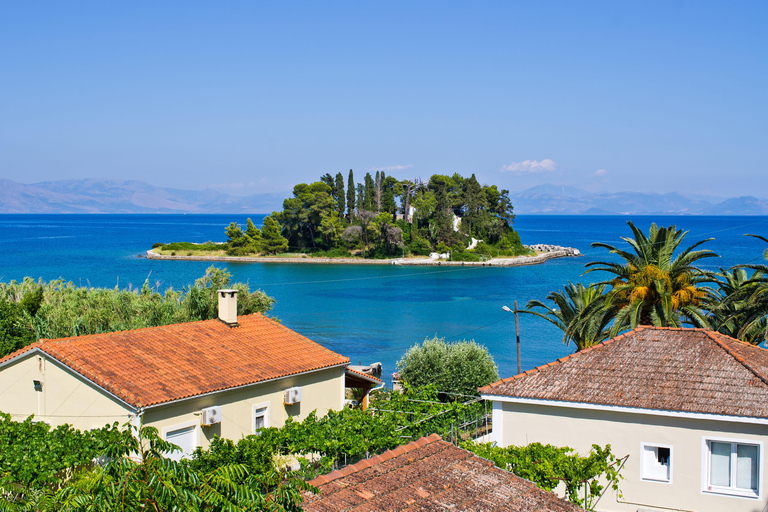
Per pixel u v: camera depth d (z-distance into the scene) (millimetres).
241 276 140750
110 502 7980
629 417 18688
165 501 8188
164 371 22391
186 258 175625
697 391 18375
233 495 8805
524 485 13812
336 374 28141
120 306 36906
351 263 174625
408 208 196500
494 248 187625
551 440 19594
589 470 16422
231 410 23156
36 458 16625
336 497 12203
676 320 30281
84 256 175750
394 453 14727
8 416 19750
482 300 105125
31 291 38094
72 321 33750
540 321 84750
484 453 16312
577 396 19141
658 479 18359
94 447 17734
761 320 30562
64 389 21625
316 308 95812
